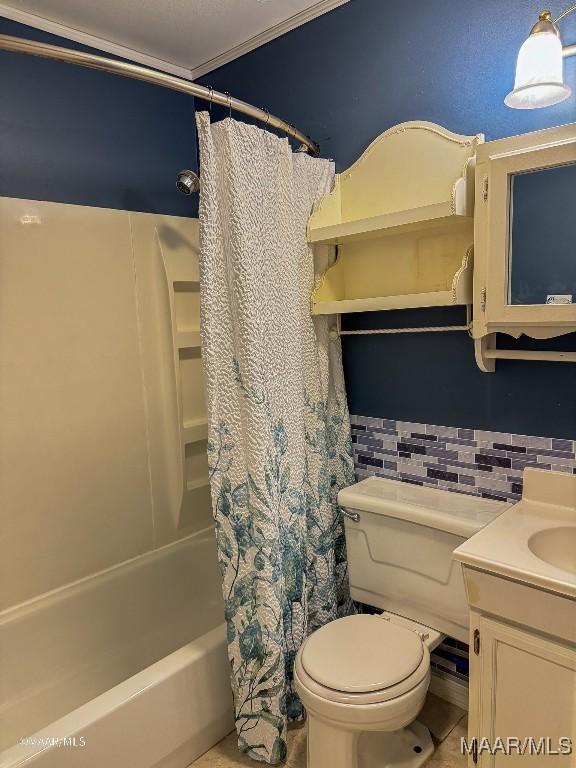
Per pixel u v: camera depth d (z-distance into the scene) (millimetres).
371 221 1638
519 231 1373
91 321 2043
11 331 1842
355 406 2029
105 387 2098
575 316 1298
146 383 2225
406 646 1534
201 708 1652
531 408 1593
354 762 1440
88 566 2072
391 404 1925
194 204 2467
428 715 1859
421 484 1883
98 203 2146
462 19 1570
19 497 1883
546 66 1184
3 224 1805
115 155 2184
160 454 2287
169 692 1555
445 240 1665
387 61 1756
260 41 2100
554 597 1147
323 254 1865
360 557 1862
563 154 1263
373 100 1812
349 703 1357
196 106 2416
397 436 1922
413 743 1705
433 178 1658
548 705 1217
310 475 1871
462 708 1885
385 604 1827
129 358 2164
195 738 1662
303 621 1774
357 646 1541
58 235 1938
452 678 1908
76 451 2023
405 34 1699
